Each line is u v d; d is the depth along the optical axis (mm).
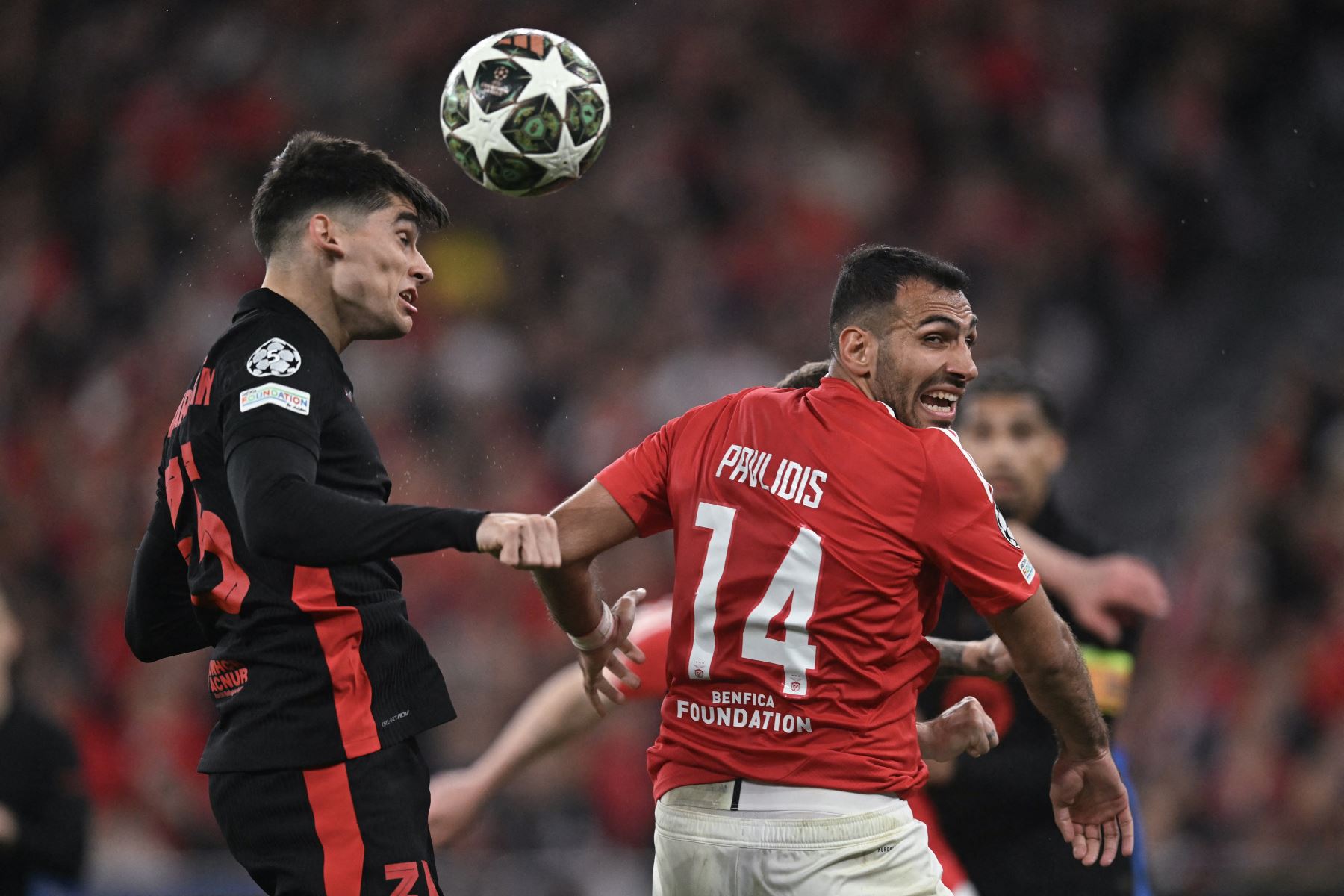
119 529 40688
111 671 35812
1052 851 16516
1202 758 33094
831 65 55750
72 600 38531
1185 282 53312
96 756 32969
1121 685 16906
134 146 51375
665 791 12055
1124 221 53094
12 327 46719
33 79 52875
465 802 15781
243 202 50531
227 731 11750
